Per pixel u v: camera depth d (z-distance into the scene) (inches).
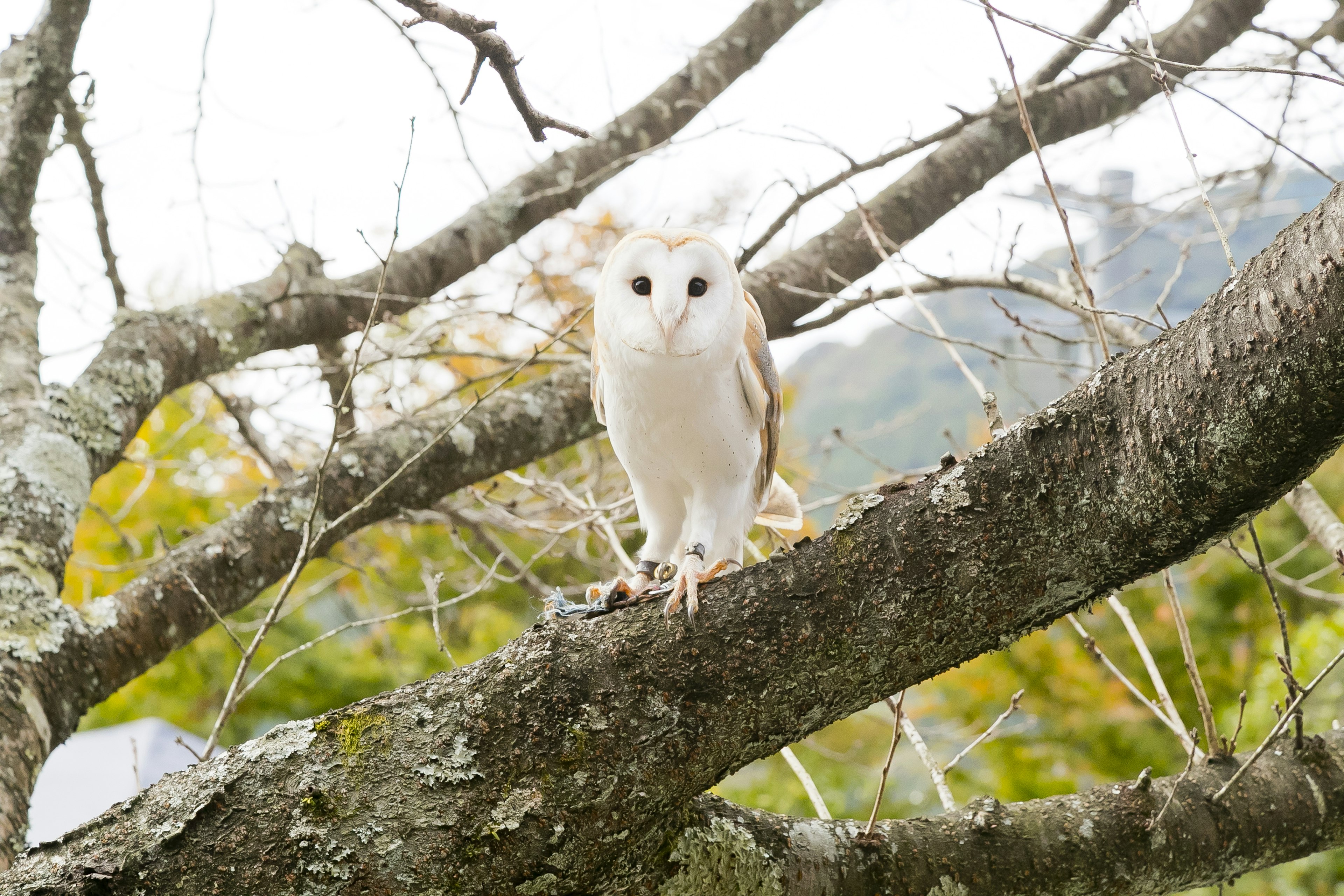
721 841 95.7
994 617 82.7
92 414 172.2
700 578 101.9
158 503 356.5
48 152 193.6
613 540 161.2
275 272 204.2
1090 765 397.4
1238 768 119.6
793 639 84.4
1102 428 78.2
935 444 718.5
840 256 210.8
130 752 323.0
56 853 81.0
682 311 106.3
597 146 223.3
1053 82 210.7
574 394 202.4
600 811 83.5
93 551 338.6
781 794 309.6
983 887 105.8
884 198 215.9
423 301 179.6
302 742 83.9
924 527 83.0
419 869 80.4
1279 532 403.2
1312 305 67.4
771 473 130.5
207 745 110.3
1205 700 121.8
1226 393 71.8
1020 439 81.8
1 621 145.7
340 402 116.6
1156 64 93.9
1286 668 111.9
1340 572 120.2
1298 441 70.2
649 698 84.6
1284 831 115.6
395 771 82.5
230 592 172.1
